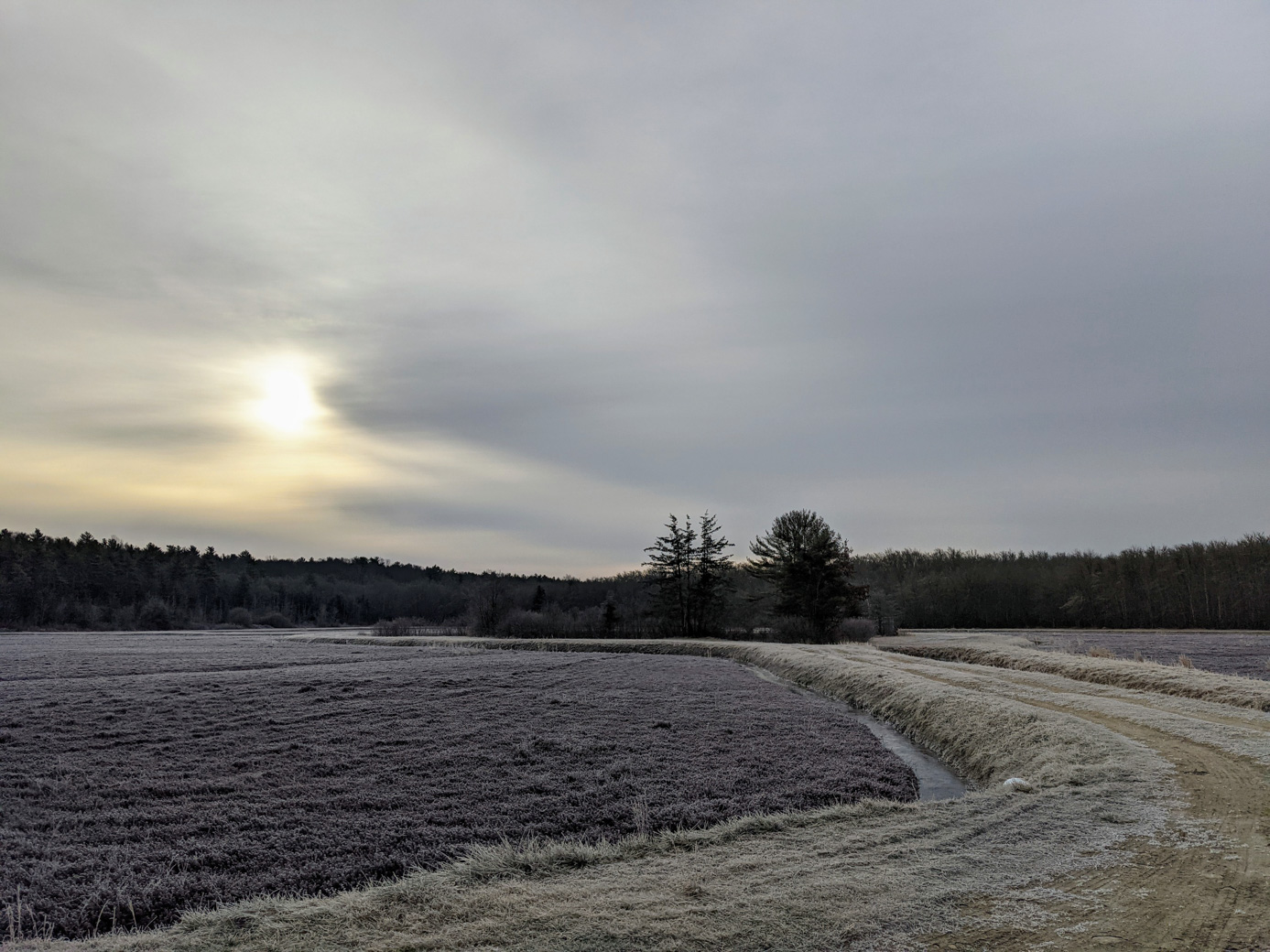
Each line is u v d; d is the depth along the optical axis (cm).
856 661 4041
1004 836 1045
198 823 1391
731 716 2622
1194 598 10181
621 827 1385
